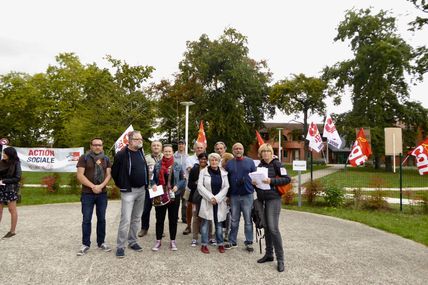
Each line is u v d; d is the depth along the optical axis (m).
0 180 6.93
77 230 7.77
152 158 7.25
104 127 26.17
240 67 41.91
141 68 29.89
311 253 6.28
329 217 10.56
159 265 5.40
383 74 39.44
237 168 6.36
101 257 5.74
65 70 42.12
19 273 4.90
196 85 40.69
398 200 14.37
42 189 15.83
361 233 8.15
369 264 5.65
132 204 5.95
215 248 6.55
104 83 30.62
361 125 39.88
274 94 49.00
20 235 7.20
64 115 39.38
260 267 5.41
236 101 42.25
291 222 9.54
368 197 12.56
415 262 5.81
